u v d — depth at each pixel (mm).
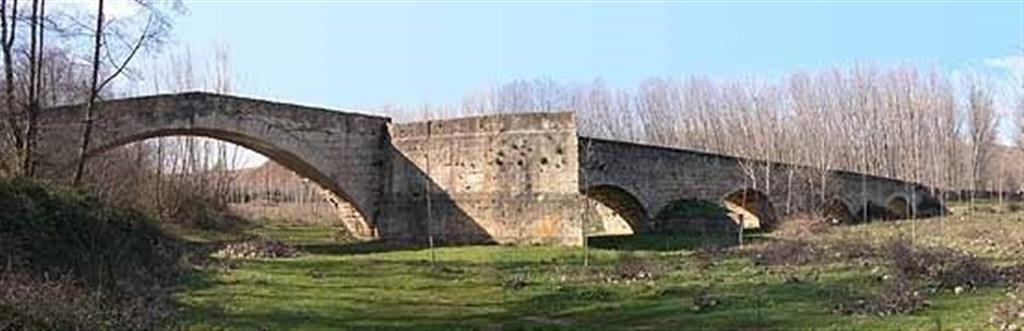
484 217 40531
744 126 71562
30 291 14531
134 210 28438
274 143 40094
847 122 79750
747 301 22000
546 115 39750
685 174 45812
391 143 43094
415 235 42000
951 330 17203
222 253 34219
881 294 21438
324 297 23734
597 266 30969
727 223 44562
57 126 34250
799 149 69562
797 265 28828
